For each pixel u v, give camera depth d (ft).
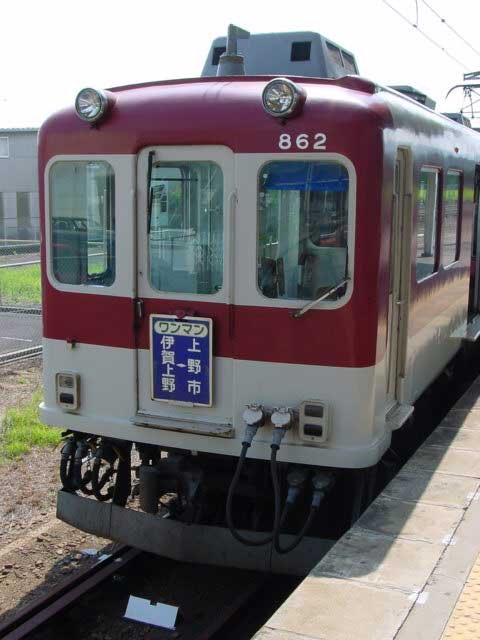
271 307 13.79
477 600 11.07
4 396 29.84
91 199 15.15
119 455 16.55
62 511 16.17
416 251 16.78
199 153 14.02
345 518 15.55
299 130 13.29
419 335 17.75
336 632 10.26
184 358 14.51
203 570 17.03
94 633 14.55
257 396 14.07
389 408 15.92
